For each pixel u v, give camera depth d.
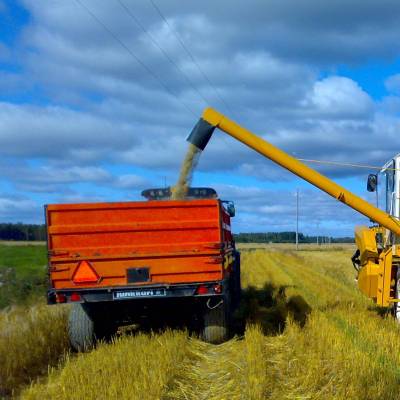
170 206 9.20
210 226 9.20
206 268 9.20
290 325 10.31
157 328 11.02
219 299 9.59
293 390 6.58
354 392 6.11
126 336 10.14
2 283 18.03
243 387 6.70
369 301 14.44
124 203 9.17
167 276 9.18
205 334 9.69
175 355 8.08
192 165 10.27
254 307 13.58
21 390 7.29
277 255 45.34
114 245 9.16
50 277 9.10
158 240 9.20
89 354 8.74
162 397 6.35
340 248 76.38
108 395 6.32
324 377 6.91
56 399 6.41
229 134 10.23
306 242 137.75
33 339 9.28
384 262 10.93
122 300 9.30
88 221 9.16
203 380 7.36
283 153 10.44
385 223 10.69
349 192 10.62
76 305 9.63
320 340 8.80
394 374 6.93
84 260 9.11
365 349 8.23
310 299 15.11
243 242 131.25
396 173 11.70
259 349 8.27
